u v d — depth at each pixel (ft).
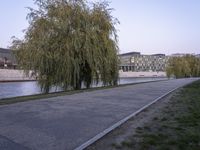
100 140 23.22
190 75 361.51
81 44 87.51
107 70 94.32
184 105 45.78
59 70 85.87
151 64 568.00
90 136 24.29
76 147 20.89
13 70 257.34
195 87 99.09
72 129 26.96
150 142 22.17
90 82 96.84
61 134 24.91
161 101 52.70
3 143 21.75
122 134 25.35
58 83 87.76
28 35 86.94
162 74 519.19
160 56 576.61
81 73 91.81
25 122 29.94
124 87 96.73
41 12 88.79
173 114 36.37
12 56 90.02
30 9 88.48
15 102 47.14
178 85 115.34
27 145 21.31
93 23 92.38
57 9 87.76
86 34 88.69
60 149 20.42
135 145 21.65
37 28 85.92
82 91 74.95
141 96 61.11
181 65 329.11
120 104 46.37
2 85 187.93
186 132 25.61
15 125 28.35
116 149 20.66
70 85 88.33
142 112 38.58
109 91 75.97
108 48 93.50
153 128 27.78
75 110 38.99
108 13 96.89
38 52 83.92
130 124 30.07
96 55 89.45
